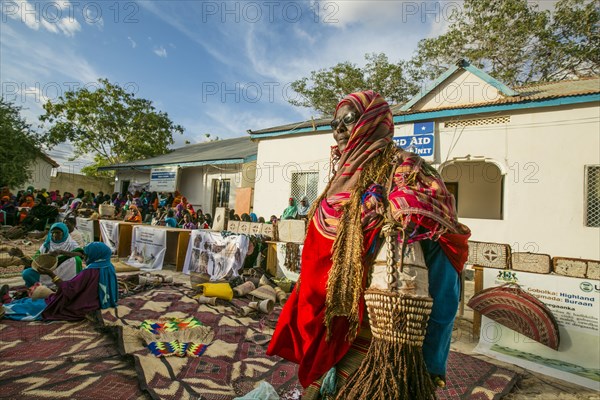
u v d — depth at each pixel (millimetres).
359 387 919
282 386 2727
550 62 13758
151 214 13883
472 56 14547
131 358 2928
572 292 3486
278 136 12078
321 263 1145
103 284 4297
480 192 12195
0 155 17203
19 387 2445
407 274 915
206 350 3318
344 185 1167
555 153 7727
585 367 3332
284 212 10633
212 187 15664
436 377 1029
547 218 7719
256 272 6320
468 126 8641
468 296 6418
